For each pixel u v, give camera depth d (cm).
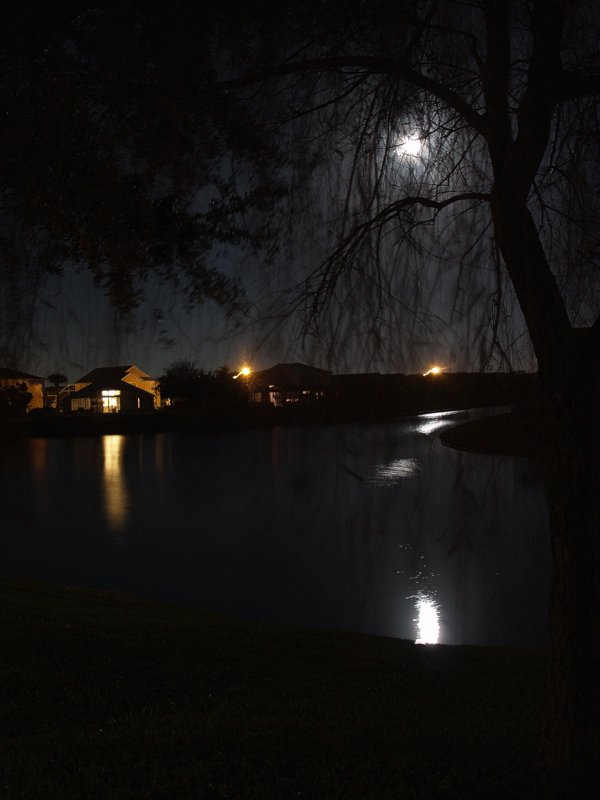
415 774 304
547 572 570
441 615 603
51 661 476
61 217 208
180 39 206
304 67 212
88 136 213
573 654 251
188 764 323
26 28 198
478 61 204
